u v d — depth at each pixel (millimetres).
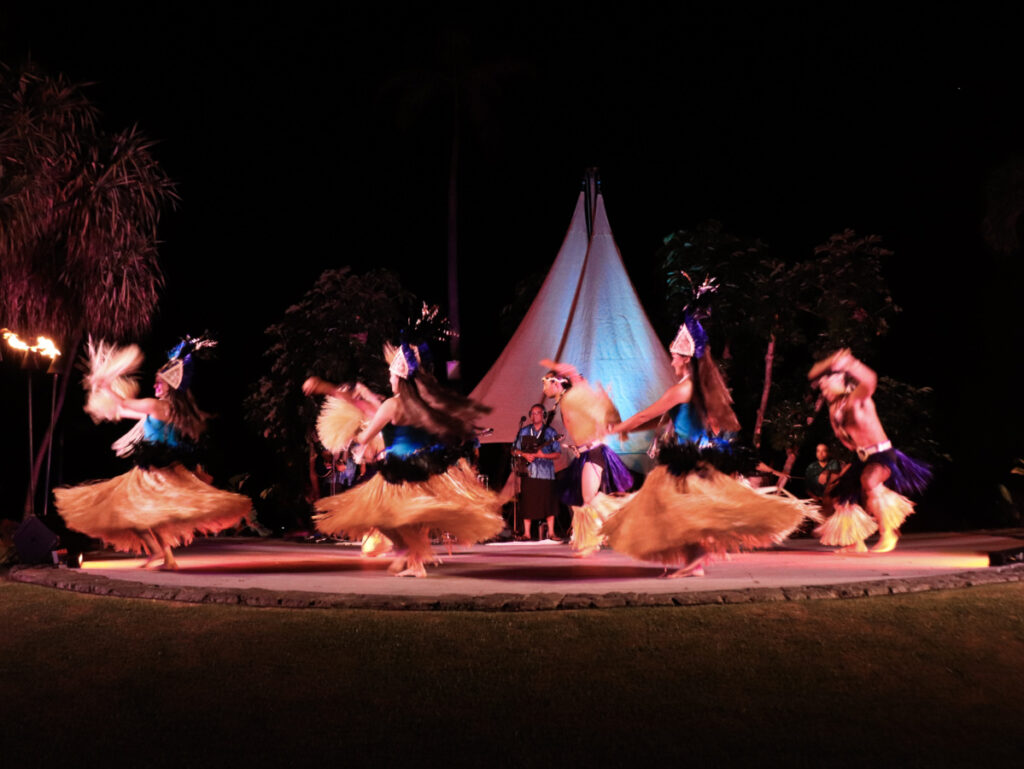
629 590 6691
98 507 8250
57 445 12445
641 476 13273
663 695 5047
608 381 13594
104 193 11953
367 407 8453
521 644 5566
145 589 6820
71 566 8828
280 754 4645
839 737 4680
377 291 14898
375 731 4801
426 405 7543
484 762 4516
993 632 5754
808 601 6207
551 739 4680
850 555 9250
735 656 5418
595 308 13969
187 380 8516
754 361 15523
